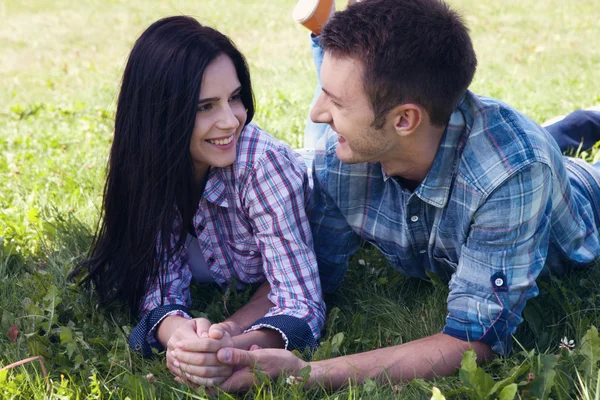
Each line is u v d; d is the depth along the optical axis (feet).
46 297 7.72
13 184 11.65
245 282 8.51
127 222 7.72
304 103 15.42
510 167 6.45
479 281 6.61
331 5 9.82
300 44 24.02
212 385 6.49
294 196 7.61
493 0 29.81
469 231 6.86
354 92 6.30
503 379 6.46
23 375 6.66
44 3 33.19
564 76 17.93
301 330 7.18
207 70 6.89
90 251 8.46
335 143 7.65
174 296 7.89
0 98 18.60
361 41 6.17
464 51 6.28
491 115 6.63
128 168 7.39
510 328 6.72
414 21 6.15
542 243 6.87
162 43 6.93
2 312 8.05
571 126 11.16
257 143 7.59
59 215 9.89
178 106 6.91
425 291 8.28
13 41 26.55
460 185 6.73
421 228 7.43
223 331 6.57
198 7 31.14
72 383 6.63
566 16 26.40
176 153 7.09
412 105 6.27
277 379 6.48
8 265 9.17
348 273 8.77
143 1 33.04
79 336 7.40
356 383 6.49
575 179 8.47
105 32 27.73
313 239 8.15
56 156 13.00
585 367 6.39
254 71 20.01
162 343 7.26
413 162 6.83
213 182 7.66
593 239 8.29
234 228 7.99
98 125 14.93
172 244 8.07
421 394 6.40
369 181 7.54
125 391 6.59
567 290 7.68
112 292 8.04
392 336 7.56
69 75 21.38
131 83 7.14
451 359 6.62
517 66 19.39
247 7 30.89
